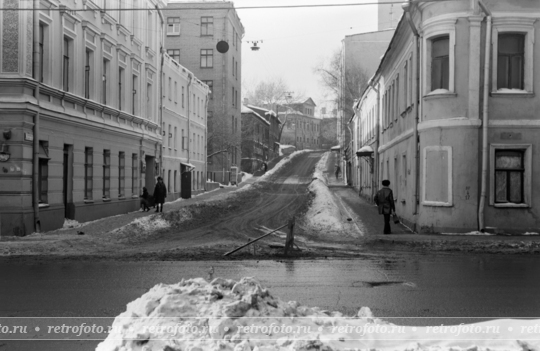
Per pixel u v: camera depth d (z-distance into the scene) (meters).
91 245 16.72
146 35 32.94
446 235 17.50
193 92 48.91
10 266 12.68
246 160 77.88
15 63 17.83
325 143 138.75
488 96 17.84
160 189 29.03
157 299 5.82
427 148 18.50
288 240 14.60
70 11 21.05
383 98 31.59
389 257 14.24
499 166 18.08
